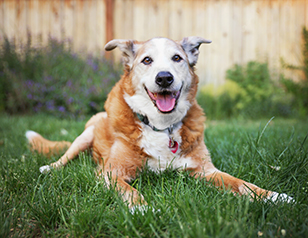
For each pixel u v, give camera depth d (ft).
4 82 23.68
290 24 27.09
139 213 6.11
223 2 26.94
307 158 8.39
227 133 15.35
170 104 8.89
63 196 7.13
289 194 7.38
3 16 25.88
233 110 26.17
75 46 26.37
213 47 27.27
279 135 13.67
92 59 25.30
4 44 24.86
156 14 26.86
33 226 6.15
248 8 27.04
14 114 23.36
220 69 27.40
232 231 5.22
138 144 9.00
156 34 27.02
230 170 9.60
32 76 24.57
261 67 26.50
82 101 22.80
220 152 11.09
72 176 8.36
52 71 24.09
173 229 5.65
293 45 27.14
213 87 26.96
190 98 9.76
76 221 6.11
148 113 9.12
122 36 26.89
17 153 11.63
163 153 9.11
